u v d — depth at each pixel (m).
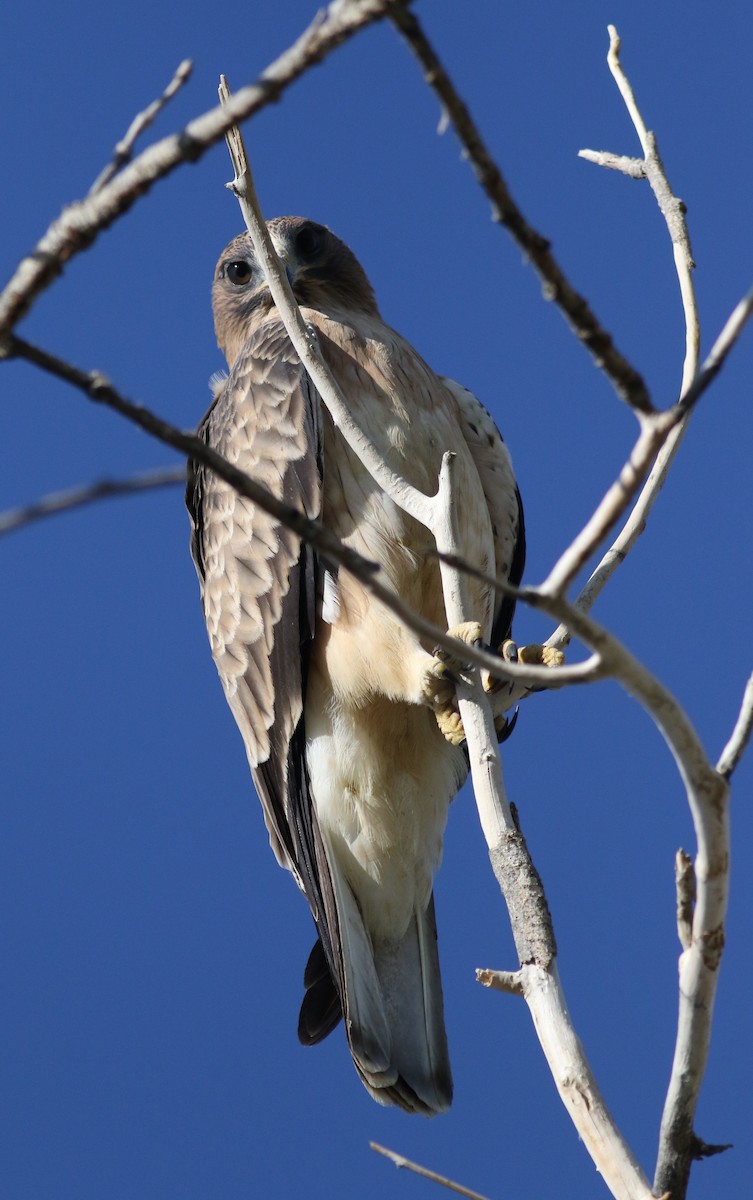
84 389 4.18
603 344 4.54
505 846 6.91
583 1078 6.02
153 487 3.75
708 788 5.09
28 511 3.69
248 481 4.38
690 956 5.38
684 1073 5.46
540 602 4.70
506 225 4.32
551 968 6.41
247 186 7.33
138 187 4.37
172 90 4.70
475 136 4.18
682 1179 5.54
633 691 4.91
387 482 7.35
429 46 4.07
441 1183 6.35
